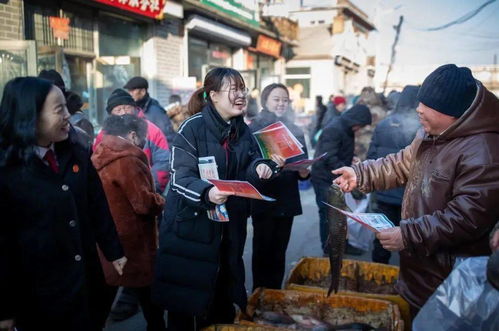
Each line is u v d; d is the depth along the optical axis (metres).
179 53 9.24
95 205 2.15
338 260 2.27
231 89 2.24
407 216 2.07
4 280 1.70
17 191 1.75
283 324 2.57
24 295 1.82
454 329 1.34
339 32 15.43
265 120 3.52
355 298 2.66
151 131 3.83
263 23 13.21
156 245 2.94
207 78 2.29
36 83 1.75
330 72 16.22
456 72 1.84
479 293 1.31
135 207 2.72
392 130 3.81
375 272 3.24
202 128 2.29
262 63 14.35
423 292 2.02
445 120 1.89
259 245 3.38
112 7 7.06
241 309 2.43
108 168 2.73
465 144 1.84
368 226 1.96
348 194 4.52
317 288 2.85
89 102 7.05
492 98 1.84
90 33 7.08
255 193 1.83
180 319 2.40
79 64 6.84
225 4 10.26
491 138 1.82
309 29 16.38
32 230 1.79
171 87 8.94
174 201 2.35
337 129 4.31
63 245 1.86
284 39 14.77
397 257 4.84
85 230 2.03
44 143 1.84
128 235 2.76
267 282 3.43
